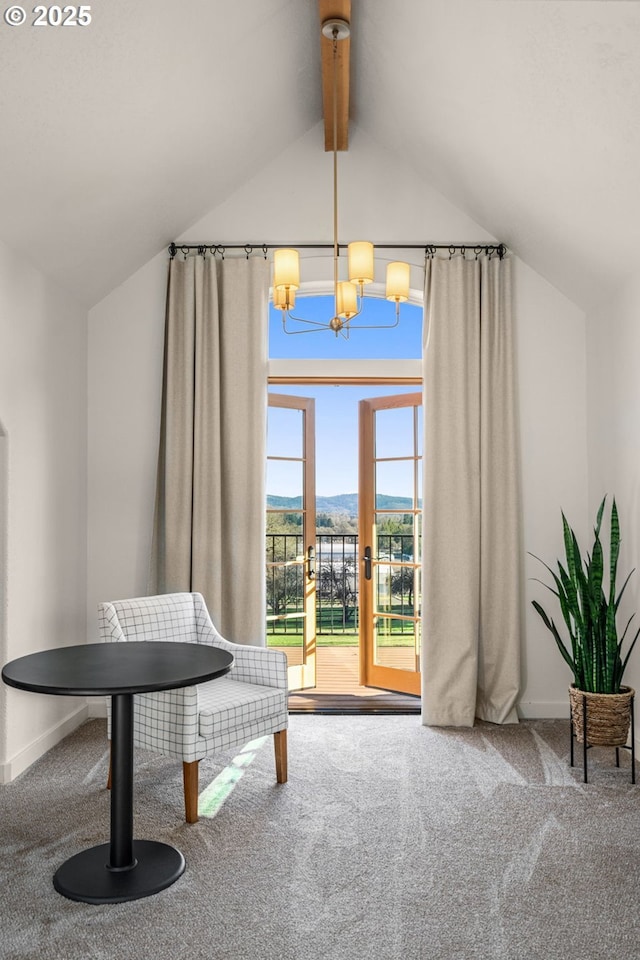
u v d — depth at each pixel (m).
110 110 3.23
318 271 4.89
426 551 4.66
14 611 3.67
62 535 4.33
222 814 3.19
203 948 2.23
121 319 4.82
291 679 5.49
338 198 4.90
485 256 4.86
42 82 2.83
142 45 3.01
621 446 4.24
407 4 3.33
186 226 4.79
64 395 4.37
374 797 3.39
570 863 2.76
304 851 2.85
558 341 4.82
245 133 4.30
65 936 2.29
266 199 4.89
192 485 4.64
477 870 2.70
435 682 4.59
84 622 4.72
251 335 4.75
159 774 3.68
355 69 4.25
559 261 4.46
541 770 3.75
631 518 4.12
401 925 2.35
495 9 2.96
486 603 4.65
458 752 4.04
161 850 2.80
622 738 3.77
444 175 4.59
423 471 4.72
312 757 3.96
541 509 4.79
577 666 3.95
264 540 4.70
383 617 5.50
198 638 4.02
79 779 3.59
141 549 4.78
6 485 3.60
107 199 3.84
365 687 5.59
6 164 3.10
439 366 4.73
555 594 4.64
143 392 4.80
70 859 2.73
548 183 3.80
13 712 3.64
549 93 3.19
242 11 3.28
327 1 3.37
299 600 5.59
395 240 4.89
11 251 3.64
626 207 3.55
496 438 4.71
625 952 2.21
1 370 3.54
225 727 3.25
